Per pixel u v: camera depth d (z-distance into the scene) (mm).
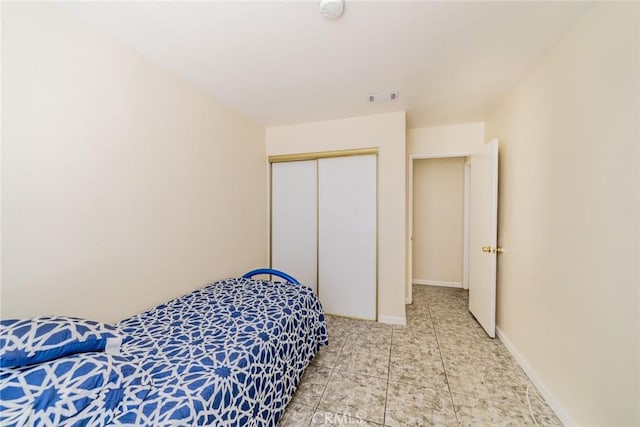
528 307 1949
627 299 1102
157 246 1843
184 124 2072
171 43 1605
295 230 3307
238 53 1723
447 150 3309
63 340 911
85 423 789
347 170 3062
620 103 1136
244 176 2910
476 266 2922
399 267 2877
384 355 2238
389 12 1352
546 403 1669
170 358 1215
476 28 1477
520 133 2096
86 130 1409
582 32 1374
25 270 1187
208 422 986
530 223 1924
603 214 1232
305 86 2205
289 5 1301
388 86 2209
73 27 1346
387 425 1505
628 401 1095
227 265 2617
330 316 3129
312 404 1677
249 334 1461
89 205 1430
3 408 703
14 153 1148
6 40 1122
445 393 1764
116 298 1569
